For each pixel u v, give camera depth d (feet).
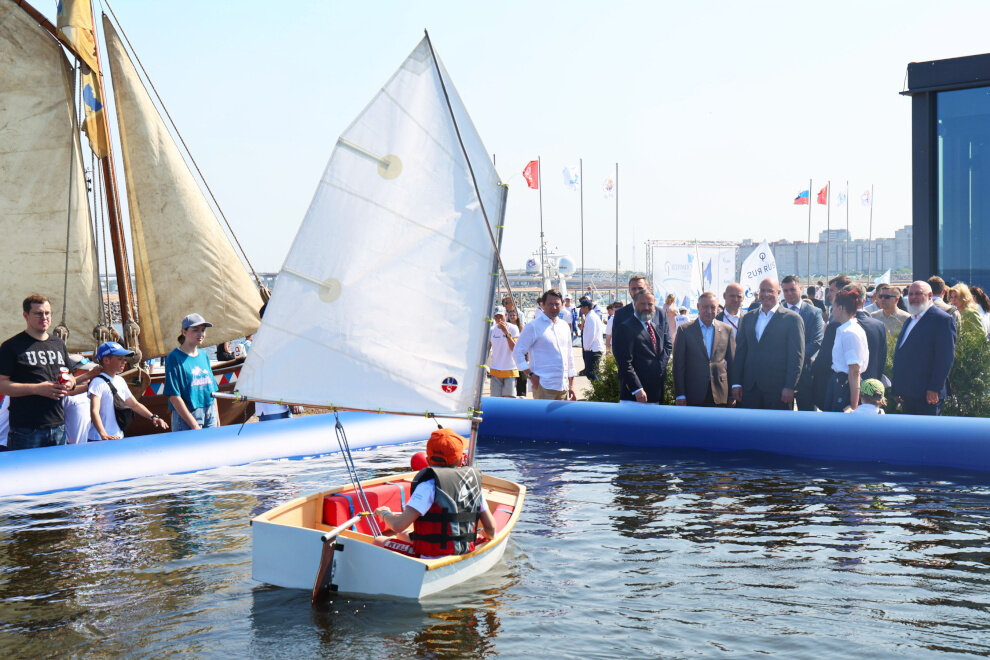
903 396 34.53
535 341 41.81
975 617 17.39
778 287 36.52
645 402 38.58
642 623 17.29
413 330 23.97
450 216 23.86
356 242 23.50
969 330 37.32
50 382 30.58
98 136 50.93
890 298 39.22
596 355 58.23
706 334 38.29
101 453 31.42
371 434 39.01
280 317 23.17
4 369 30.07
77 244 49.24
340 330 23.58
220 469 33.65
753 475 30.99
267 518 20.22
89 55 49.67
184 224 53.11
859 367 33.83
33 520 25.90
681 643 16.30
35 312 30.40
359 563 18.90
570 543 22.77
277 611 18.01
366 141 23.29
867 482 29.55
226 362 47.80
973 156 48.60
